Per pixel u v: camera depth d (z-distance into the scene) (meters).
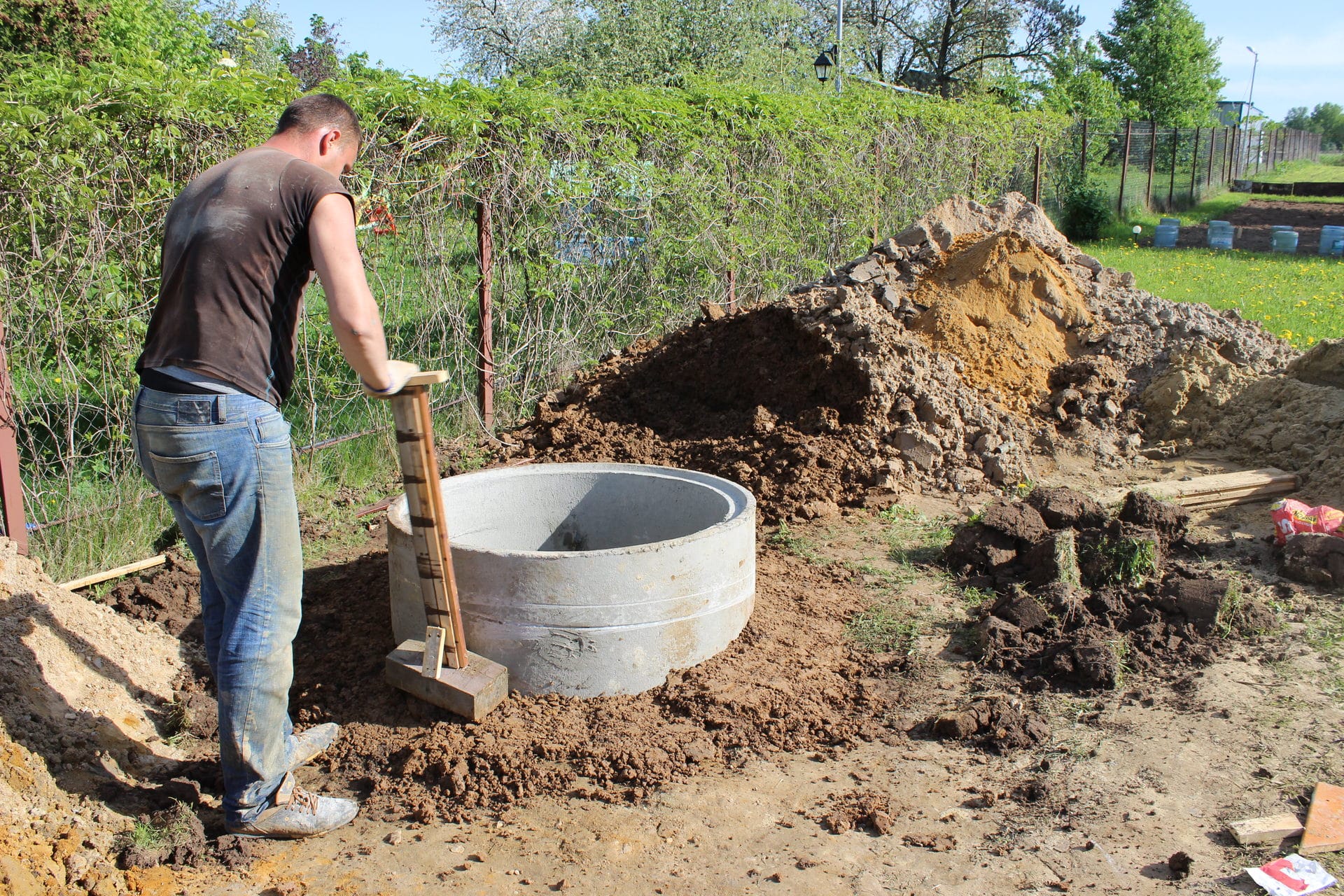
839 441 6.40
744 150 10.02
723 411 7.20
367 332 2.80
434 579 3.53
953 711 3.75
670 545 3.78
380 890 2.83
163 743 3.55
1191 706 3.76
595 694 3.78
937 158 15.41
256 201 2.76
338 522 5.75
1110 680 3.91
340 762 3.47
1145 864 2.89
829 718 3.74
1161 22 36.62
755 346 7.17
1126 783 3.29
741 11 20.98
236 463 2.76
